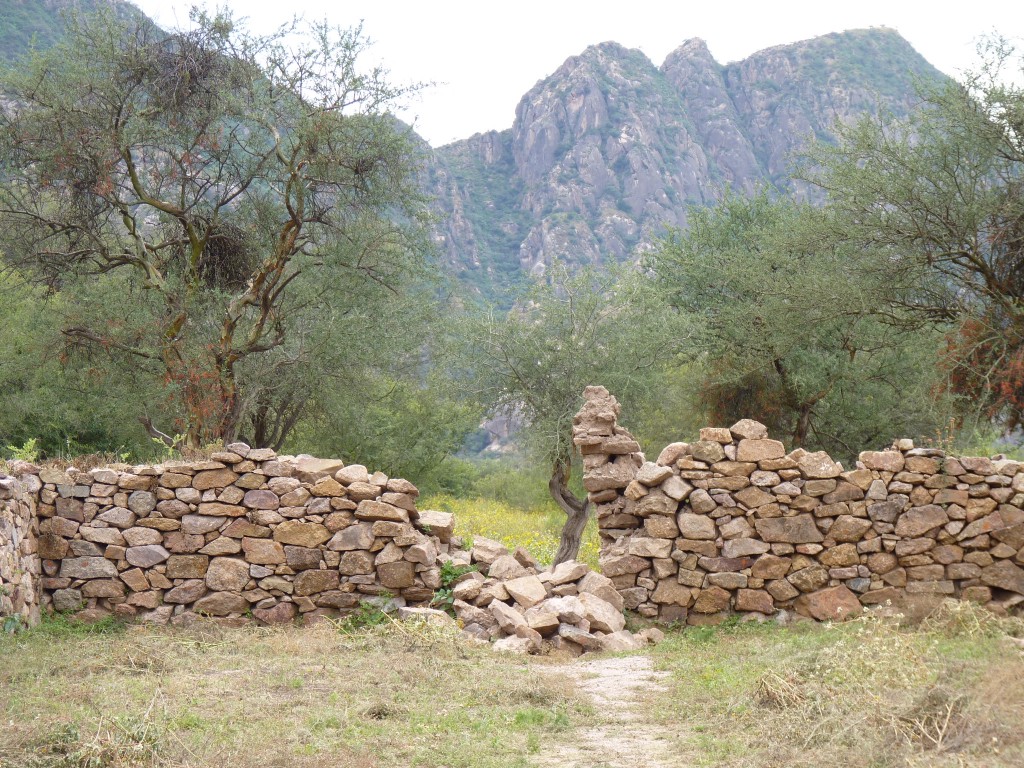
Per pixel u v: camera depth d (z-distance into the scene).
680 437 26.31
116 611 11.62
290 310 22.53
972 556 11.45
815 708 6.77
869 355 22.50
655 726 7.25
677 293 25.30
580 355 17.88
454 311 23.83
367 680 8.43
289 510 11.84
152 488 11.91
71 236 22.53
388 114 21.83
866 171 18.05
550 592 11.58
